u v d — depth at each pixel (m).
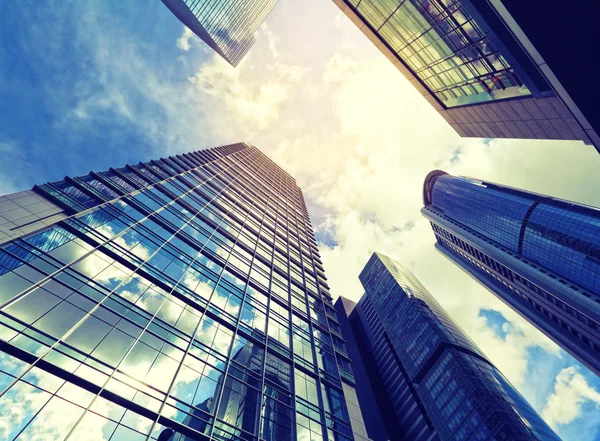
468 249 187.50
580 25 20.73
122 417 13.77
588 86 22.80
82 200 22.89
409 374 128.25
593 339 119.50
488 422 87.12
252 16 109.12
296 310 33.81
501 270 164.88
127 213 25.30
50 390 12.52
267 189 67.19
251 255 36.25
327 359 30.53
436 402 108.69
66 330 14.62
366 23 41.91
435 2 30.42
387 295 163.50
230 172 59.16
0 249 15.14
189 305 22.25
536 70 26.45
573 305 118.56
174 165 43.28
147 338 17.61
